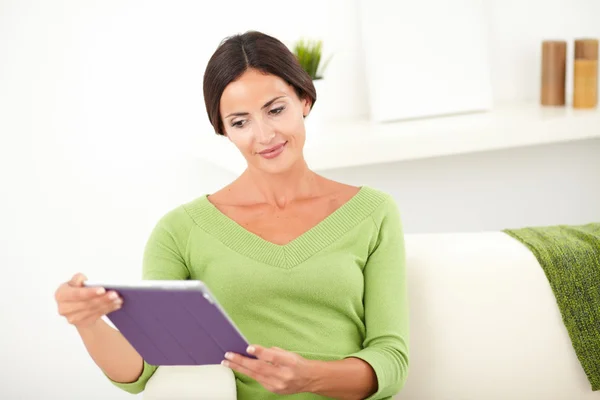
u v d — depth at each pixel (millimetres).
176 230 2020
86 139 3090
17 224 3109
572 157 3500
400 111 3131
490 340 2039
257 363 1639
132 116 3104
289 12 3141
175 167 3176
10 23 2961
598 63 3281
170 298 1518
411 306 2064
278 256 1949
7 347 3193
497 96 3402
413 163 3344
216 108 1919
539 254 2078
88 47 3021
